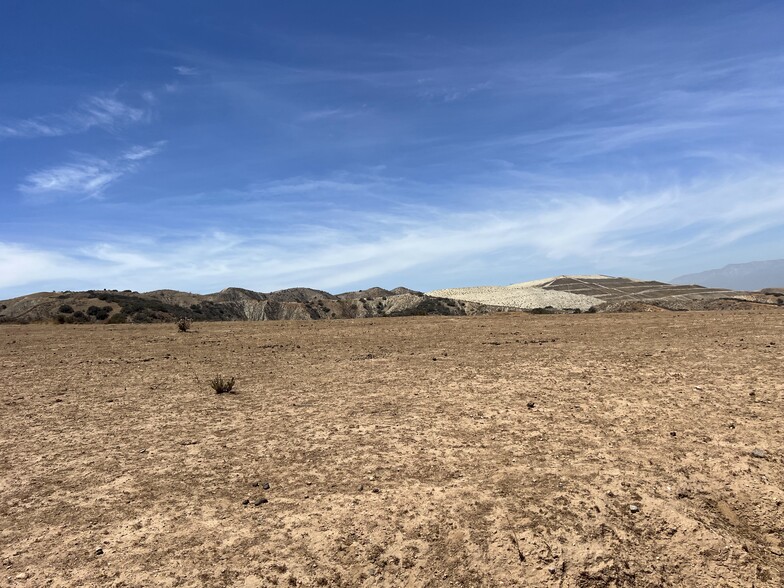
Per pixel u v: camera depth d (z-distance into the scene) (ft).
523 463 22.27
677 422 26.68
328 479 21.44
